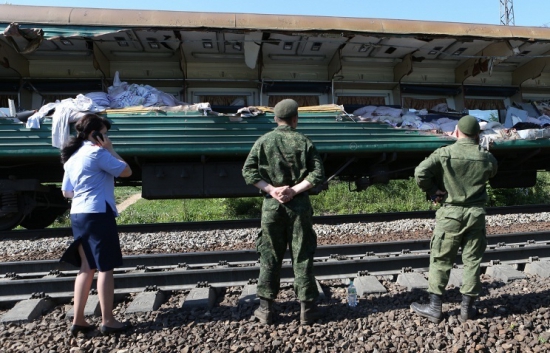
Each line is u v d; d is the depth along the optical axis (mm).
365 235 6375
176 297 3842
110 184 3258
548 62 7996
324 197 11508
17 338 3061
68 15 6023
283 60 7918
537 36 7141
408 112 7832
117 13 6141
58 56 7402
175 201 13742
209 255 4926
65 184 3332
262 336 2973
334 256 4832
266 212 3164
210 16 6320
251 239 6145
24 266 4656
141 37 6703
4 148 6191
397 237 6223
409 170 8258
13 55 6973
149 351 2816
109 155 3191
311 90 8125
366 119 6863
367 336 2988
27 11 5992
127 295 3902
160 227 6840
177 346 2875
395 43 7238
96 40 6781
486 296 3688
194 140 6473
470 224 3139
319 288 3871
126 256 4824
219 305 3660
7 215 6809
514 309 3332
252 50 6984
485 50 7750
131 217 10234
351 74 8297
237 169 6969
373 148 6867
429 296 3410
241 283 4051
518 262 4539
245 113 6547
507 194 11172
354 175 8234
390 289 3996
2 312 3602
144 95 6809
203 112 6480
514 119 8430
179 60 7645
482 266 4469
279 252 3215
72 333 3061
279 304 3562
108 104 6660
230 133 6543
